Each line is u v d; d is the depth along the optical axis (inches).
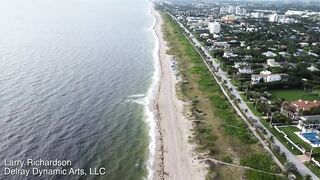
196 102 5344.5
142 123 4554.6
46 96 5231.3
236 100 5359.3
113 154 3767.2
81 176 3334.2
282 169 3494.1
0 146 3747.5
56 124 4357.8
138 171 3474.4
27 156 3607.3
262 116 4825.3
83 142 3981.3
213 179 3341.5
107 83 6107.3
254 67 7234.3
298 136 4259.4
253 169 3499.0
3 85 5531.5
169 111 4987.7
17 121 4343.0
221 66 7519.7
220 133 4293.8
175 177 3390.7
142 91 5807.1
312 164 3624.5
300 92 5964.6
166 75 6791.3
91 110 4874.5
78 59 7603.4
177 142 4074.8
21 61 7047.2
